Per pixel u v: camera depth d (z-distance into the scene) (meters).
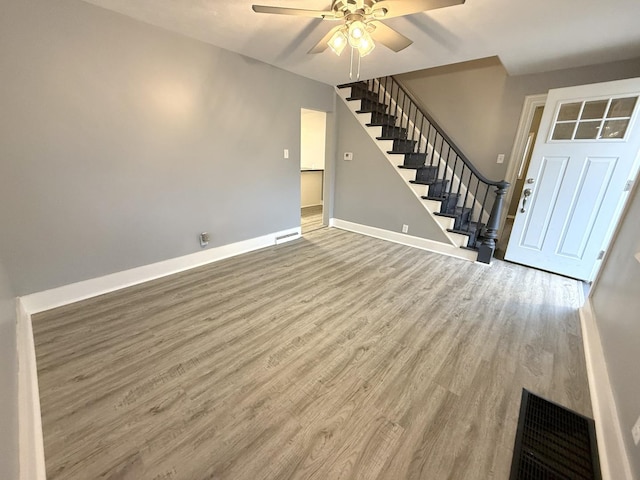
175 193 2.90
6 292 1.79
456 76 4.06
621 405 1.27
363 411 1.47
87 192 2.33
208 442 1.30
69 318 2.19
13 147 1.95
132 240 2.69
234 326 2.16
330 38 1.99
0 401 1.01
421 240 4.06
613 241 2.22
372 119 4.27
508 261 3.57
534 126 5.20
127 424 1.37
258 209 3.78
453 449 1.29
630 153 2.64
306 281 2.95
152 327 2.12
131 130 2.48
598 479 1.17
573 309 2.49
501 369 1.77
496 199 3.37
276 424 1.39
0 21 1.78
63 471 1.16
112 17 2.19
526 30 2.30
